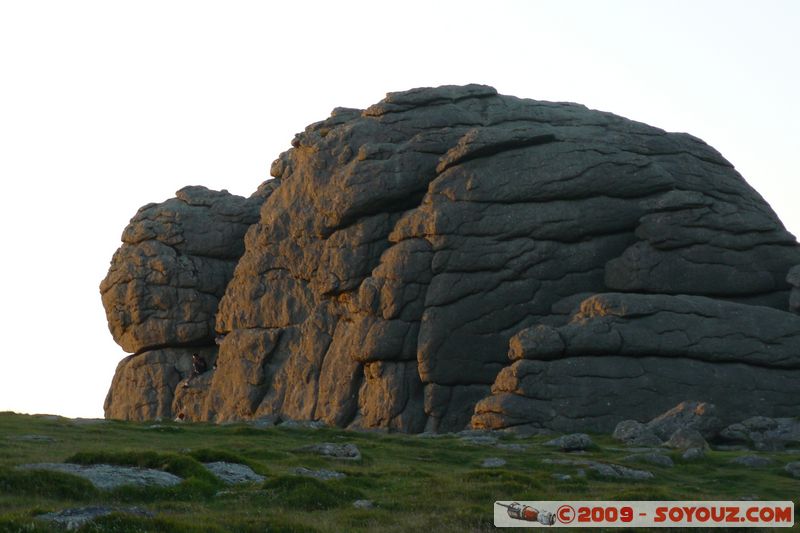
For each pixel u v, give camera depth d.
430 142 92.31
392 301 86.12
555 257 86.38
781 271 86.75
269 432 64.06
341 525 35.03
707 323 79.44
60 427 60.78
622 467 53.03
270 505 37.91
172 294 104.00
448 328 84.38
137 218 107.75
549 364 77.69
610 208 87.12
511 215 86.69
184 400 100.81
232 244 105.31
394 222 91.75
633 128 93.88
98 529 29.48
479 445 61.72
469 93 97.94
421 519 36.81
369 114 98.25
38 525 29.25
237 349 97.31
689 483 52.25
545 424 75.69
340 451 52.97
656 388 76.94
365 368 87.44
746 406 76.81
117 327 105.69
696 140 94.12
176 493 37.84
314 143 97.94
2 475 36.12
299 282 96.44
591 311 80.88
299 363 93.44
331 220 92.75
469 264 85.62
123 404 105.06
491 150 88.56
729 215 87.31
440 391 83.50
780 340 79.19
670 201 86.56
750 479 53.91
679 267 85.50
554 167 87.62
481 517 37.50
